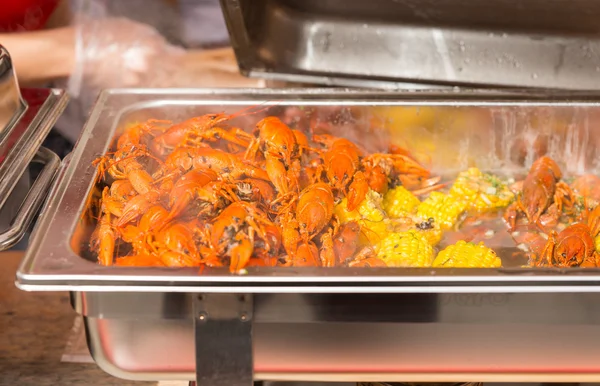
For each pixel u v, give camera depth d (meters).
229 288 0.82
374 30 1.21
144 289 0.82
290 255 0.94
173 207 0.94
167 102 1.06
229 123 1.06
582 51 1.17
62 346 1.02
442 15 1.19
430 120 1.08
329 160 1.04
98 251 0.91
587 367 0.87
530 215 1.06
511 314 0.84
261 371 0.87
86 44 1.40
